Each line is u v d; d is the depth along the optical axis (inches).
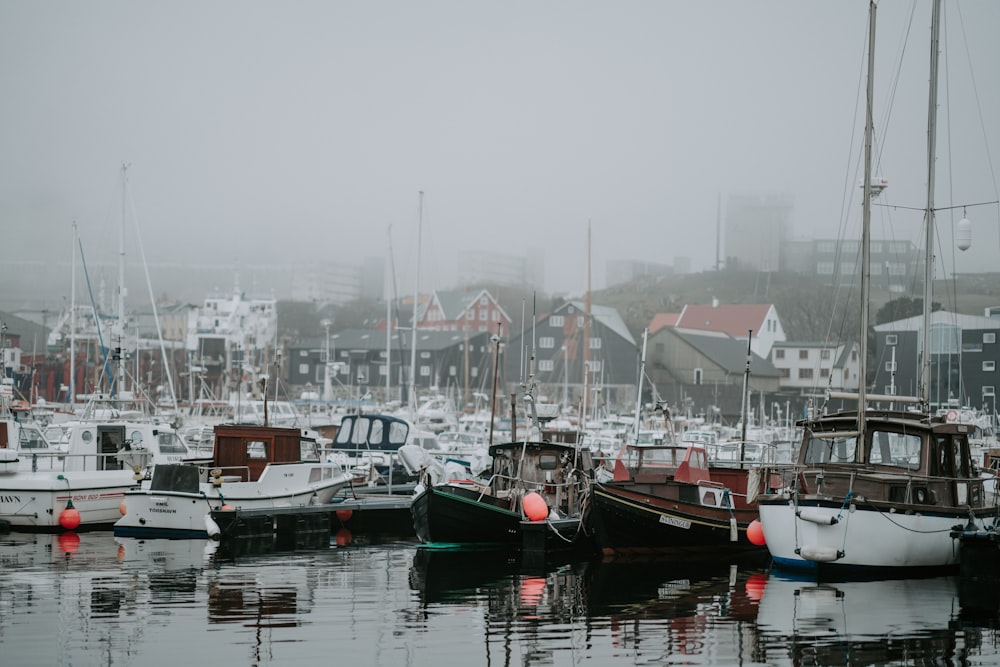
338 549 1211.2
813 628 792.9
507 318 6422.2
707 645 742.5
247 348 4741.6
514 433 1402.6
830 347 4992.6
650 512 1160.8
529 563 1122.0
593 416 3282.5
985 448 2133.4
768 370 5019.7
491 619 822.5
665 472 1321.4
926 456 1032.8
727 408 4330.7
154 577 975.0
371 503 1380.4
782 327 6171.3
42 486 1261.1
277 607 850.8
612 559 1164.5
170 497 1227.2
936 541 1005.8
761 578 1022.4
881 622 813.2
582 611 855.7
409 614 834.8
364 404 3484.3
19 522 1270.9
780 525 1010.7
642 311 7583.7
